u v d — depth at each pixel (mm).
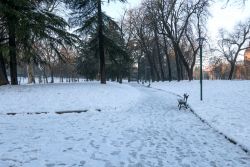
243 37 62812
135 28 65188
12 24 24078
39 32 24641
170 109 21250
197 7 50688
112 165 8664
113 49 33562
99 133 12812
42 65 30469
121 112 19234
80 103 20656
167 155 9883
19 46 27422
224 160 9508
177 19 52844
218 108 19422
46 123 15023
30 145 10391
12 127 13688
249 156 9938
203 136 12734
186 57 67062
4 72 28734
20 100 20531
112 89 26875
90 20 31625
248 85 32344
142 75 93562
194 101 24719
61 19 26828
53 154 9430
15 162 8523
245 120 14969
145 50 66875
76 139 11539
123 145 10906
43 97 21516
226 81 41562
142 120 16484
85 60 56500
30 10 25578
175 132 13516
